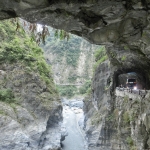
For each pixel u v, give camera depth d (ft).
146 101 35.06
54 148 83.30
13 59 96.27
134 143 40.01
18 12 22.30
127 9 22.04
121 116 48.62
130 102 44.70
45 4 20.35
